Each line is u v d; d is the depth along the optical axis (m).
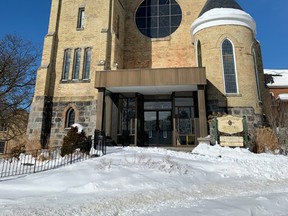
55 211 5.65
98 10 23.98
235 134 15.93
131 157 12.22
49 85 22.62
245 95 19.75
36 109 21.58
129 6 28.20
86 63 22.98
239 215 5.19
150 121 21.34
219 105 19.75
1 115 29.16
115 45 23.28
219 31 21.17
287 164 11.70
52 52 23.36
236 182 9.23
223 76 20.33
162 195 7.17
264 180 9.63
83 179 8.91
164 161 10.97
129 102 20.92
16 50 29.28
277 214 5.37
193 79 17.78
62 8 24.81
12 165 12.39
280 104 24.69
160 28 27.19
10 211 5.60
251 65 20.55
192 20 26.59
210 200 6.56
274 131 16.78
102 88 18.92
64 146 13.63
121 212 5.63
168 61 25.88
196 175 9.91
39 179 9.08
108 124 19.98
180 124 20.44
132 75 18.56
